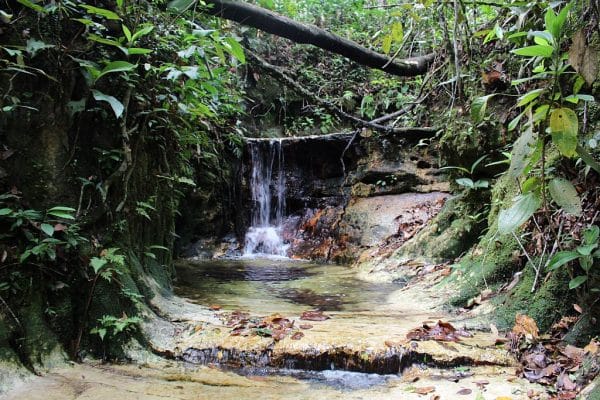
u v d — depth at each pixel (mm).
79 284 2676
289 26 5008
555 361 2385
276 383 2371
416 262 4770
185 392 2213
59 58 2699
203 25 4676
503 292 3193
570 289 2699
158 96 3377
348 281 4719
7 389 2133
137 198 3346
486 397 2113
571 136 2066
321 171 7254
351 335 2707
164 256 4094
